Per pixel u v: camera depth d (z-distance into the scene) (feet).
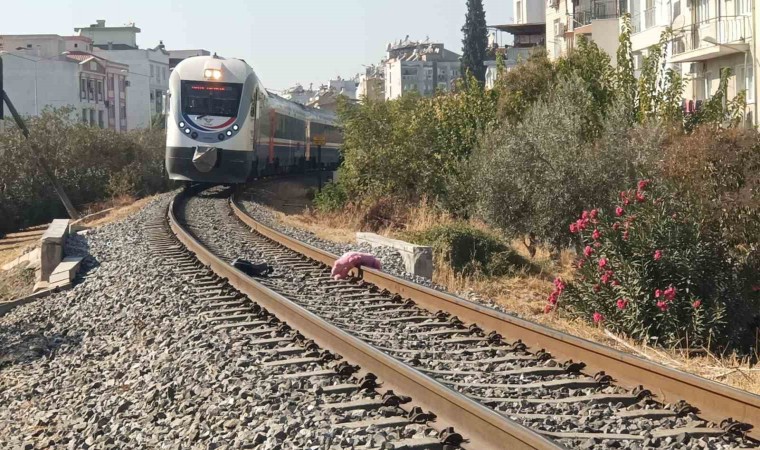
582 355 32.71
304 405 27.14
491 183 79.51
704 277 48.70
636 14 156.66
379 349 32.78
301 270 58.80
